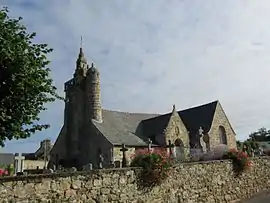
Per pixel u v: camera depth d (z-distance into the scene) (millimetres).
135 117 45656
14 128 9711
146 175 12375
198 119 46281
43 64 10383
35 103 10172
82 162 41000
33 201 8953
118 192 11281
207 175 15766
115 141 37219
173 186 13516
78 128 43312
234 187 17500
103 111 42906
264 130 76375
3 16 9750
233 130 46281
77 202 10000
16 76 9352
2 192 8391
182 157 24906
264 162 21125
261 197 17938
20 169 24438
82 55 47312
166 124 40719
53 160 46312
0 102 9227
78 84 45406
